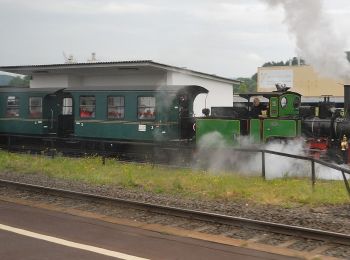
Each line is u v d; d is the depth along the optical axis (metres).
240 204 9.70
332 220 8.16
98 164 16.11
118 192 11.02
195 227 7.80
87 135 19.84
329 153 15.23
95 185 12.09
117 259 5.97
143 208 8.90
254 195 10.47
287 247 6.67
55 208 9.12
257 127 16.28
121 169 14.81
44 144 21.52
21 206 9.33
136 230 7.52
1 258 5.94
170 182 12.23
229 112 17.25
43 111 21.19
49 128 21.44
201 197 10.51
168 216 8.50
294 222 8.09
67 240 6.78
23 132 21.95
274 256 6.23
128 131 18.64
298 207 9.41
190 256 6.18
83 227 7.62
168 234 7.32
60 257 6.00
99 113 19.47
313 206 9.48
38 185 11.78
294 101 16.59
